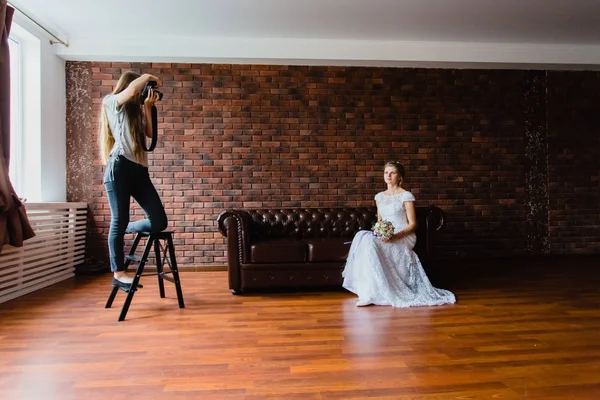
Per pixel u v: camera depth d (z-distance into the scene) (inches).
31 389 64.2
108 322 101.0
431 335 90.3
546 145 205.0
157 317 106.0
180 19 161.5
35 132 161.8
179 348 82.6
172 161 187.2
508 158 202.8
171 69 187.3
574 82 206.4
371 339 87.8
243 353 79.7
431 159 198.4
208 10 154.4
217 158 189.0
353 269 128.6
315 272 138.1
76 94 182.5
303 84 192.7
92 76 183.8
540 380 67.0
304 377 68.3
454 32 177.5
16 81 157.5
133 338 88.9
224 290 140.8
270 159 191.2
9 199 112.5
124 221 105.0
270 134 191.2
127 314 108.9
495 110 202.2
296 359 76.4
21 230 118.0
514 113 203.3
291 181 191.9
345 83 194.5
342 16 160.9
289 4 150.6
